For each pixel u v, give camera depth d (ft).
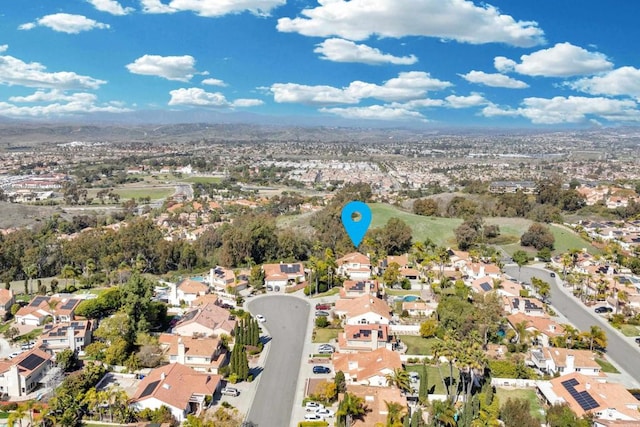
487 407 300.40
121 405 304.09
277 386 350.43
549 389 333.01
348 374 352.90
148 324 421.18
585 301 542.57
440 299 501.97
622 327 473.26
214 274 591.37
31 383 340.18
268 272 591.37
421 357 391.45
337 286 578.66
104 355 378.94
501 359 391.65
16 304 492.13
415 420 281.54
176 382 323.78
